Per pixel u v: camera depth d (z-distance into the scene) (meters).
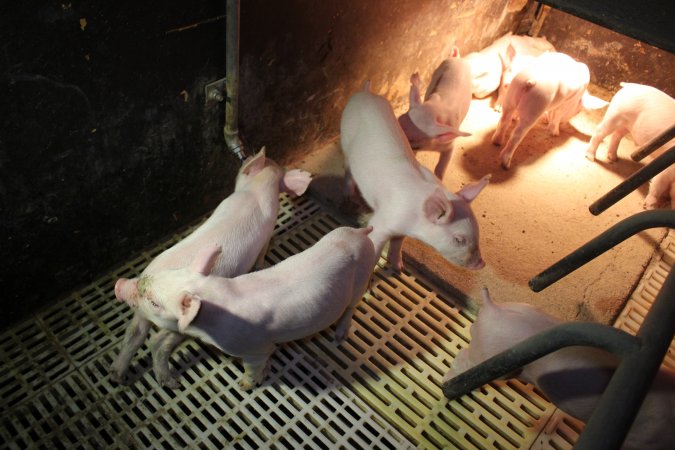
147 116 2.52
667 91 4.55
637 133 3.91
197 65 2.57
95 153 2.42
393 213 2.76
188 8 2.35
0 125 2.03
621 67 4.69
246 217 2.51
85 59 2.13
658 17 2.08
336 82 3.52
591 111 4.76
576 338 1.70
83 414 2.39
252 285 2.21
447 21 4.13
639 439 2.20
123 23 2.17
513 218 3.71
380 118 3.01
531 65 3.85
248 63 2.82
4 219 2.27
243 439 2.42
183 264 2.27
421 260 3.25
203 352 2.69
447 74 3.59
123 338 2.64
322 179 3.60
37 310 2.71
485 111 4.61
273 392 2.59
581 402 2.26
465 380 2.34
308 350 2.77
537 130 4.54
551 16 4.91
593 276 3.36
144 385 2.54
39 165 2.25
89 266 2.81
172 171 2.86
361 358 2.77
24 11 1.86
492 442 2.56
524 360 1.96
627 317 3.20
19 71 1.96
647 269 3.50
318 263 2.33
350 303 2.64
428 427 2.57
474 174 4.00
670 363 3.00
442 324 3.01
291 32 2.93
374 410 2.61
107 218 2.71
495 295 3.14
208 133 2.91
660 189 3.82
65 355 2.58
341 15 3.18
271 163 2.83
